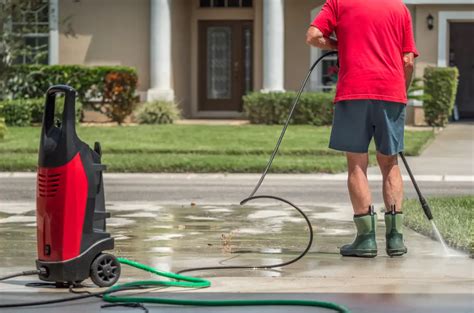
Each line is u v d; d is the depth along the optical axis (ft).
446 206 36.17
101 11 91.45
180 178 53.11
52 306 19.85
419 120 88.53
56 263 21.31
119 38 91.40
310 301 19.61
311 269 24.41
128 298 20.02
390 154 26.43
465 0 87.15
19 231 32.35
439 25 88.07
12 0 84.43
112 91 86.69
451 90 85.66
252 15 94.73
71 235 21.33
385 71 26.21
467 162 60.34
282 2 88.84
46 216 21.36
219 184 49.98
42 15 91.56
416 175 53.93
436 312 18.97
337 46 26.89
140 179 52.49
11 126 82.69
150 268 22.66
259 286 21.91
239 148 64.39
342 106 26.43
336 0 26.63
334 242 29.89
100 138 71.61
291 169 54.90
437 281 22.49
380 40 26.27
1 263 25.61
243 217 36.50
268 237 31.07
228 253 27.58
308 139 70.95
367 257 26.35
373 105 26.20
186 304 19.71
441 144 71.82
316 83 91.66
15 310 19.45
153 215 37.14
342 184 50.03
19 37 85.51
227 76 96.12
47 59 91.97
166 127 81.97
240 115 96.12
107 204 41.04
